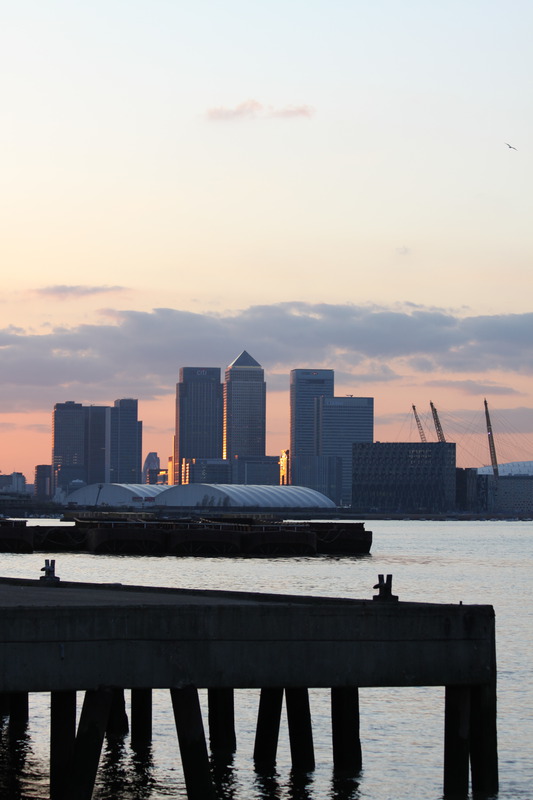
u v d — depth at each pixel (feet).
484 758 112.06
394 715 167.94
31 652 97.81
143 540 570.05
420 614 108.78
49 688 98.12
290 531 591.37
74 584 150.20
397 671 107.96
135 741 146.20
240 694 178.50
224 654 103.40
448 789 112.27
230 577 412.16
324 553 625.00
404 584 424.05
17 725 158.20
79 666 99.04
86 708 100.01
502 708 171.53
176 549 566.77
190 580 393.50
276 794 124.98
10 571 428.15
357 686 106.93
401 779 132.87
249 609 104.22
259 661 104.27
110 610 100.22
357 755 130.31
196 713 102.37
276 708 134.31
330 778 130.62
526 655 219.61
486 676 110.52
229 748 141.49
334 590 361.92
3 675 97.04
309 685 105.50
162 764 136.87
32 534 576.61
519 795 127.44
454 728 112.06
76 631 99.14
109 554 568.82
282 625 104.99
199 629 102.73
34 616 98.07
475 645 110.32
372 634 107.34
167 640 101.71
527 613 306.96
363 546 633.20
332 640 106.32
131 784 128.47
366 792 127.03
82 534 590.55
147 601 118.21
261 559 545.03
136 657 100.73
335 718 130.21
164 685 101.55
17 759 139.44
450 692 112.37
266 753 134.51
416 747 149.18
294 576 426.10
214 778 130.31
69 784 99.66
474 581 444.14
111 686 100.01
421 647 108.68
